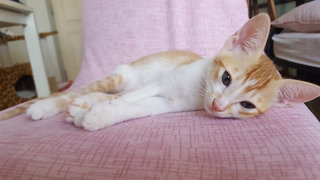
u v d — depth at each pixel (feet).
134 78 1.20
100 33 1.47
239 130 0.69
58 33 3.52
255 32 0.85
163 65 1.16
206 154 0.56
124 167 0.53
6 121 0.84
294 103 0.84
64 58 3.63
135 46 1.44
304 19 1.71
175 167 0.53
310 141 0.58
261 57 0.88
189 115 0.88
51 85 2.65
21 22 1.49
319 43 1.48
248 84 0.81
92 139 0.63
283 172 0.50
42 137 0.66
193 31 1.43
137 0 1.44
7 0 1.27
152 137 0.64
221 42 1.42
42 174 0.55
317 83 1.76
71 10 3.41
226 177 0.50
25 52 3.12
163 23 1.45
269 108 0.85
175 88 0.95
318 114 1.67
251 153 0.55
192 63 1.04
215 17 1.44
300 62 1.71
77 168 0.54
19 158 0.58
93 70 1.44
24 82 2.32
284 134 0.62
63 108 0.91
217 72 0.87
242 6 1.48
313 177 0.48
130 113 0.79
